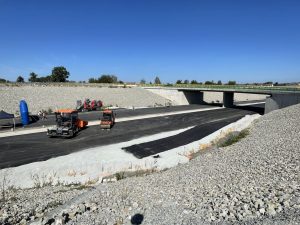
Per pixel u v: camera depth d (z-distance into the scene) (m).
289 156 15.79
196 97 94.00
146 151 28.77
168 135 36.81
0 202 12.88
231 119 52.69
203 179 14.71
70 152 28.02
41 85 73.75
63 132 33.53
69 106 62.75
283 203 9.34
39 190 15.99
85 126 40.94
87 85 84.94
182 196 12.29
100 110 62.16
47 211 11.41
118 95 80.50
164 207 11.16
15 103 54.97
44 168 22.53
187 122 48.50
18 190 16.28
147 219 10.16
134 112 60.41
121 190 14.25
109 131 38.72
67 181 19.78
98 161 24.89
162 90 91.06
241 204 10.11
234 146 23.61
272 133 25.47
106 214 10.82
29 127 39.78
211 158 20.56
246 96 121.00
